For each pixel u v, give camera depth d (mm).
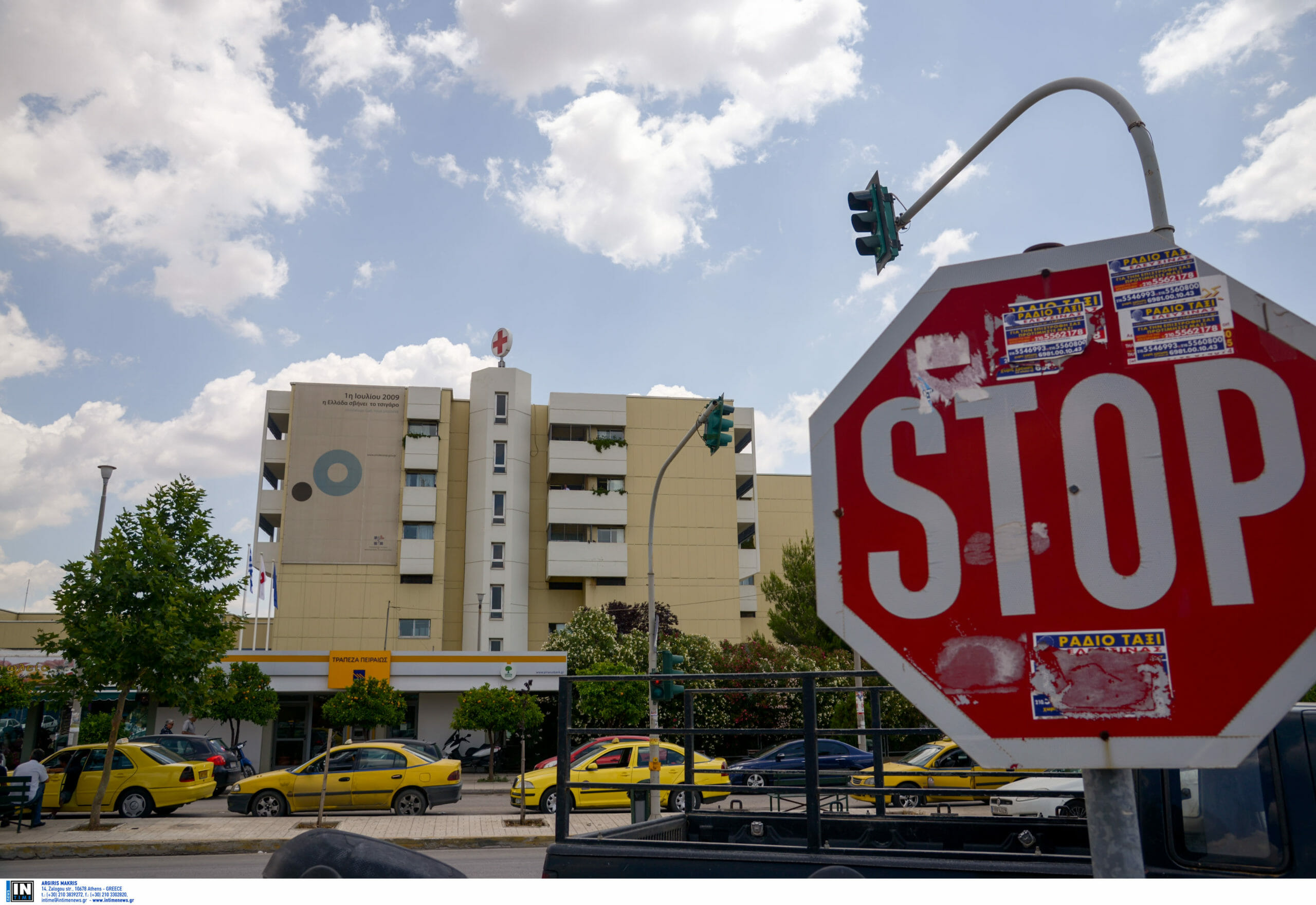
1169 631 1301
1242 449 1317
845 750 17578
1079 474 1401
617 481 52094
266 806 17266
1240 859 2709
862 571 1511
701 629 50812
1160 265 1421
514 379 52000
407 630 47875
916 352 1557
